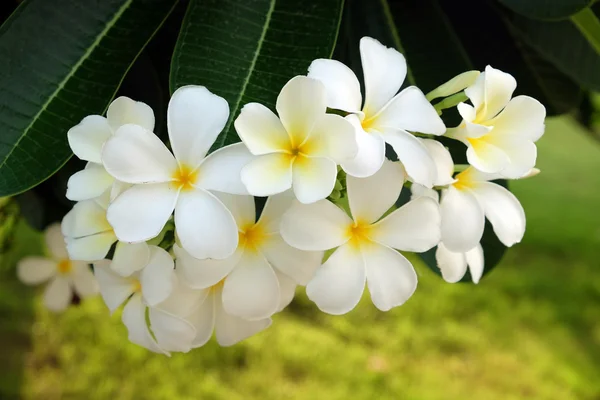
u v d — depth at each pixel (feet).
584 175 8.85
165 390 5.33
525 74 2.22
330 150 1.51
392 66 1.62
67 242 1.66
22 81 1.75
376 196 1.62
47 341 5.63
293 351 5.79
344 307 1.62
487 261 2.14
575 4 1.84
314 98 1.51
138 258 1.60
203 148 1.54
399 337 6.12
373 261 1.63
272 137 1.52
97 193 1.61
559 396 5.66
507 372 5.87
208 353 5.64
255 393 5.43
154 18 1.82
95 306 5.88
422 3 2.08
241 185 1.53
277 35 1.74
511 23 2.15
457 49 2.06
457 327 6.28
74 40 1.78
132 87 1.94
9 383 5.23
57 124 1.74
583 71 2.11
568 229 7.76
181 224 1.52
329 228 1.60
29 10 1.76
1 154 1.71
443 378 5.73
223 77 1.71
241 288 1.62
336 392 5.50
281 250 1.63
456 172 1.76
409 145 1.56
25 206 2.54
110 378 5.39
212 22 1.73
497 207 1.70
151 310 1.64
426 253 2.00
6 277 5.52
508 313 6.50
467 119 1.61
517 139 1.63
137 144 1.53
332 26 1.75
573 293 6.80
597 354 6.12
